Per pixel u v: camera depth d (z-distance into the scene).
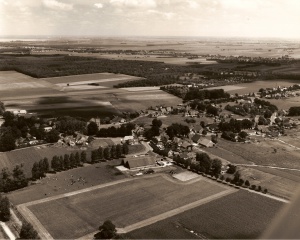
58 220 112.19
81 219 113.12
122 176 152.88
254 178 153.12
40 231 104.88
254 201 127.44
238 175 146.88
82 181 146.00
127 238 101.25
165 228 107.12
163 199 129.38
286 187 143.25
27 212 117.38
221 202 126.56
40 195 131.75
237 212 117.88
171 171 159.50
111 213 117.56
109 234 101.56
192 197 131.38
